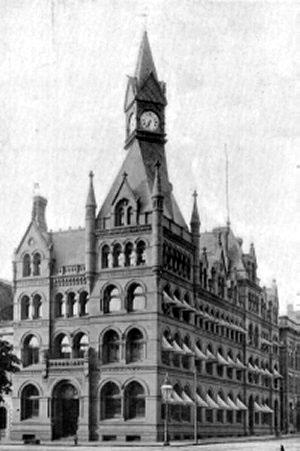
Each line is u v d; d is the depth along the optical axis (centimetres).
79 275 8175
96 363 7794
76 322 8125
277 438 9975
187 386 8394
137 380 7575
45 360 8031
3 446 6881
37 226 8588
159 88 9012
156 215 7819
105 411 7719
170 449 6303
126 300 7806
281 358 13488
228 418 10019
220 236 10675
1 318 9738
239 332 10788
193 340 8712
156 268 7694
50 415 7912
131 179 8406
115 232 8000
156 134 8875
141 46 9175
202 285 9225
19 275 8531
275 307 13088
